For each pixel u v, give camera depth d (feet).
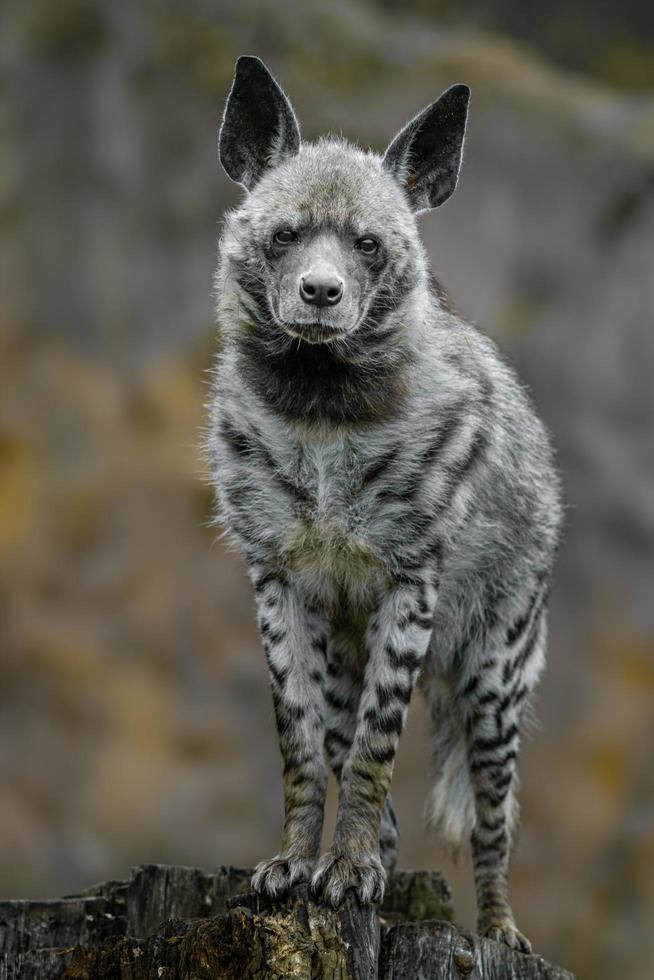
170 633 50.96
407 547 24.58
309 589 25.11
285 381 24.25
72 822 49.93
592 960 49.16
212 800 50.44
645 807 49.70
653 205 52.08
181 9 54.19
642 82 60.75
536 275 52.24
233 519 25.12
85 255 52.47
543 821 49.75
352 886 22.43
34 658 50.44
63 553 51.06
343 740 26.78
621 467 50.80
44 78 53.06
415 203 26.02
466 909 48.65
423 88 53.67
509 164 52.49
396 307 24.50
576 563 50.60
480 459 25.68
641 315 51.44
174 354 52.39
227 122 25.41
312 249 23.75
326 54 54.44
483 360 26.53
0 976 22.99
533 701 30.01
